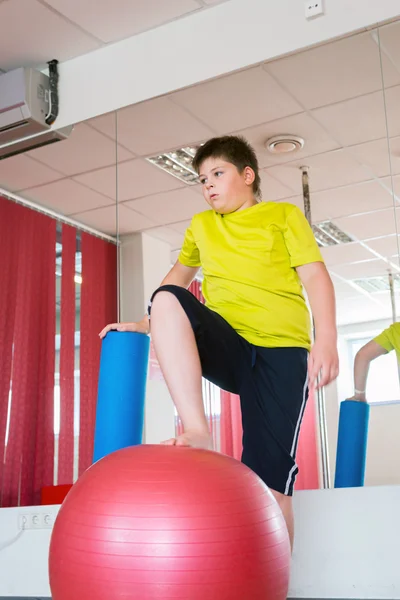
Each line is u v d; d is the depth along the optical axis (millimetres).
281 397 1493
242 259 1616
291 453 1468
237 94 3119
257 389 1494
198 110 3215
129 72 3367
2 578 2621
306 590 2102
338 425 2414
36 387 3490
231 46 3082
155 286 3301
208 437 1274
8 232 3725
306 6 2926
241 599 934
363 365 2482
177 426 2857
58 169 3600
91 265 3471
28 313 3594
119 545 929
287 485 1444
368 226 2777
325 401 2449
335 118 2955
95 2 3045
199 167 1828
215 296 1628
